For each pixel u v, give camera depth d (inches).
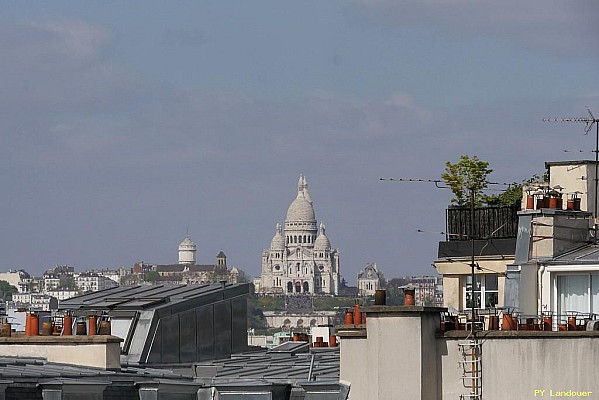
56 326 6397.6
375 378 4409.5
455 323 4483.3
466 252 6254.9
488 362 4367.6
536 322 4731.8
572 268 5162.4
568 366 4335.6
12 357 5487.2
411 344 4367.6
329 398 4670.3
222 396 4872.0
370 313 4421.8
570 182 6195.9
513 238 6200.8
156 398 4825.3
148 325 6609.3
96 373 5044.3
